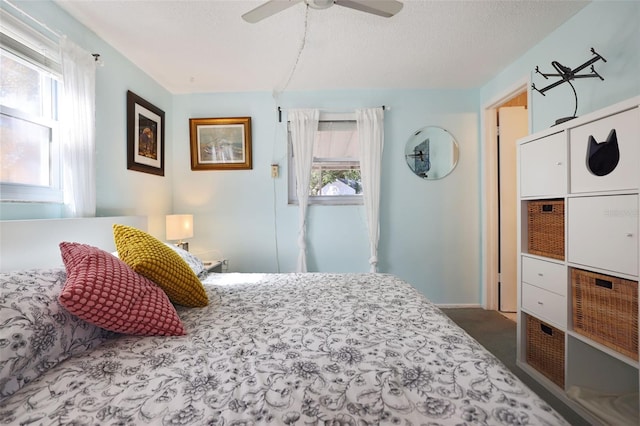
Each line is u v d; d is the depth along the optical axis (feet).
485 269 9.91
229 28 6.63
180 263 4.71
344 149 10.30
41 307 2.86
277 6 4.93
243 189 10.27
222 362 2.80
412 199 10.21
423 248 10.23
